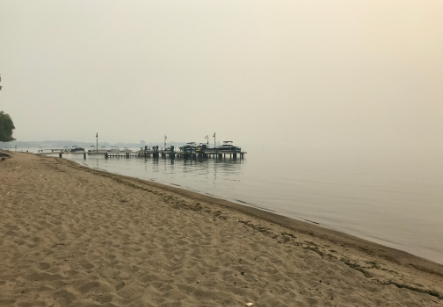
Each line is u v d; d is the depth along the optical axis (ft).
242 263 20.51
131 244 22.53
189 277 17.53
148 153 266.77
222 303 14.64
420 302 16.60
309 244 27.37
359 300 16.17
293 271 19.80
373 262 24.03
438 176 132.57
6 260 17.75
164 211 35.78
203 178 102.58
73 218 28.30
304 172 142.10
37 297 13.74
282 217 43.98
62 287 14.92
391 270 22.56
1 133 249.34
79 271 16.97
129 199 41.11
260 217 41.91
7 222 25.07
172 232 26.84
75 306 13.26
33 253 19.15
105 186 51.21
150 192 50.52
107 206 34.99
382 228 42.42
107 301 13.92
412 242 35.73
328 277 19.27
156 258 20.16
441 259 29.40
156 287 15.87
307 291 16.87
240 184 88.33
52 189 42.27
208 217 35.01
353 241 33.27
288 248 24.79
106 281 15.93
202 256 21.30
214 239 25.80
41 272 16.30
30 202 32.86
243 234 28.37
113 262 18.67
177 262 19.83
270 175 121.29
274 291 16.49
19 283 15.01
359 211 54.34
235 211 44.01
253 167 169.58
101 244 21.93
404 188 91.04
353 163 232.94
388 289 18.07
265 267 19.99
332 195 72.84
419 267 25.75
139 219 30.53
